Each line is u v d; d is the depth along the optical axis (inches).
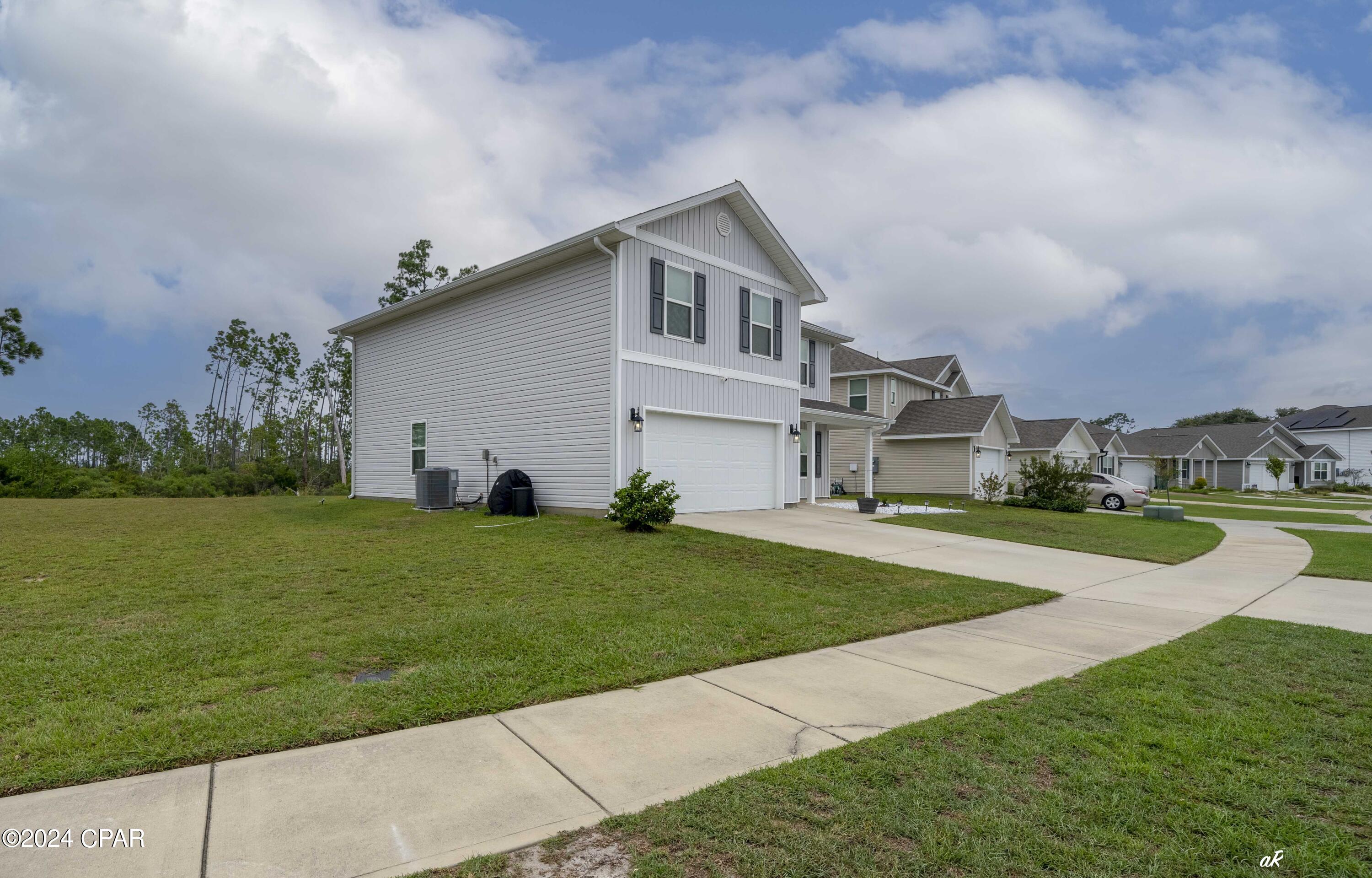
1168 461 1624.0
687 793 121.3
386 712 155.7
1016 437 1201.4
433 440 679.7
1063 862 99.1
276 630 215.8
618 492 445.7
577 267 537.6
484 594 274.8
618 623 239.5
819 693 179.3
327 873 94.7
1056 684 186.5
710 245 589.0
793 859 99.3
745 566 358.3
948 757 136.3
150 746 133.3
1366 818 114.1
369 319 738.8
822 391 878.4
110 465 1514.5
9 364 1045.2
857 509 706.2
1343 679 195.0
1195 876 96.5
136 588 270.2
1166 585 362.6
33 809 110.3
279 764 130.2
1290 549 529.7
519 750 139.8
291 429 1923.0
